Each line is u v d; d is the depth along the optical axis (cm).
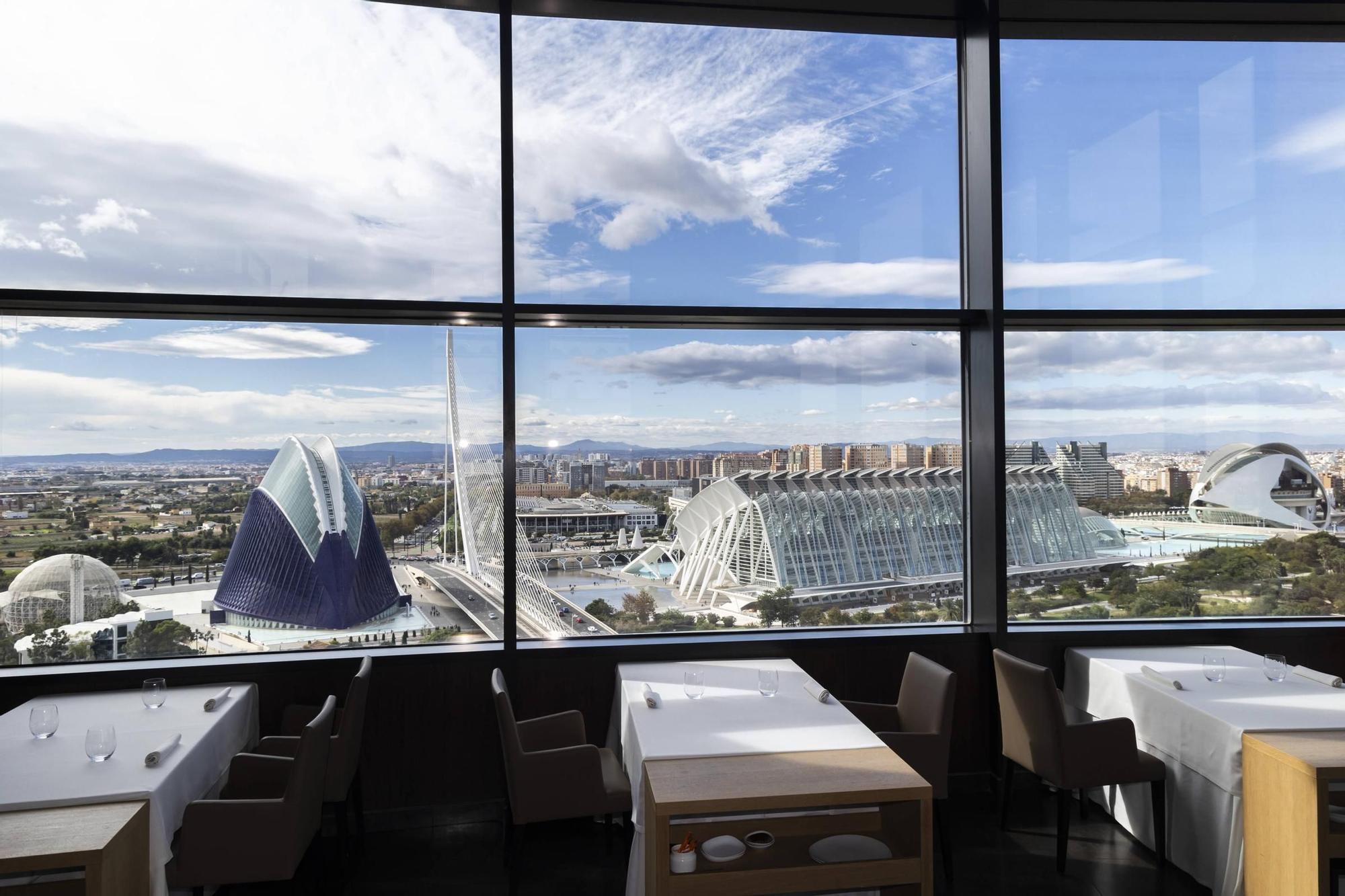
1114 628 430
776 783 258
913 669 371
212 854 273
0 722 322
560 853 357
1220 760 306
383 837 377
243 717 355
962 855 354
